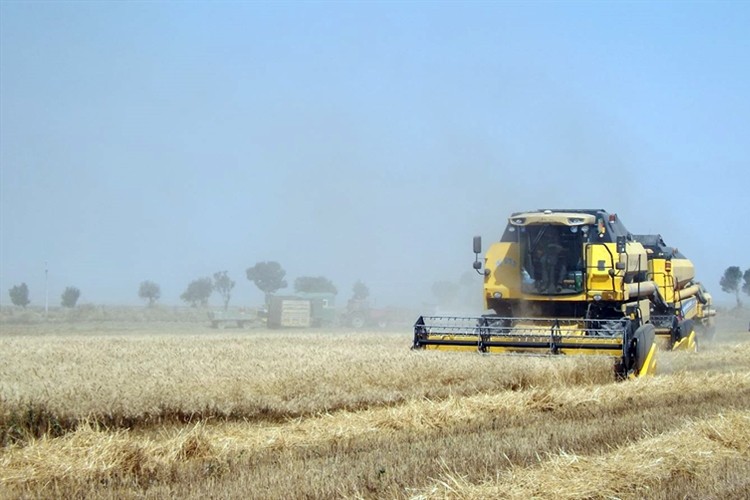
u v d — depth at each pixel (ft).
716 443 60.34
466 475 51.55
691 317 168.66
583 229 111.96
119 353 110.22
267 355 103.35
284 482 50.39
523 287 113.19
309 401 76.23
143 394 71.67
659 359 117.19
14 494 48.80
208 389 75.82
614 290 109.70
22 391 69.31
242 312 364.17
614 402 81.15
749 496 47.88
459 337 104.17
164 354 107.45
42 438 60.13
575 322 107.96
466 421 71.82
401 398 80.89
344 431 66.90
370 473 52.11
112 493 48.85
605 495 48.32
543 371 90.48
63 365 92.12
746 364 119.24
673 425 66.80
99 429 64.13
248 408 73.56
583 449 58.65
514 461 55.31
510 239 115.75
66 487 50.52
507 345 100.78
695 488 49.52
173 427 68.49
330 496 47.78
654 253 148.36
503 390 86.48
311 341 145.59
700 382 93.35
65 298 515.09
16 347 126.52
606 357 94.94
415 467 53.47
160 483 51.78
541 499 47.52
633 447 57.62
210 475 53.47
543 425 68.54
